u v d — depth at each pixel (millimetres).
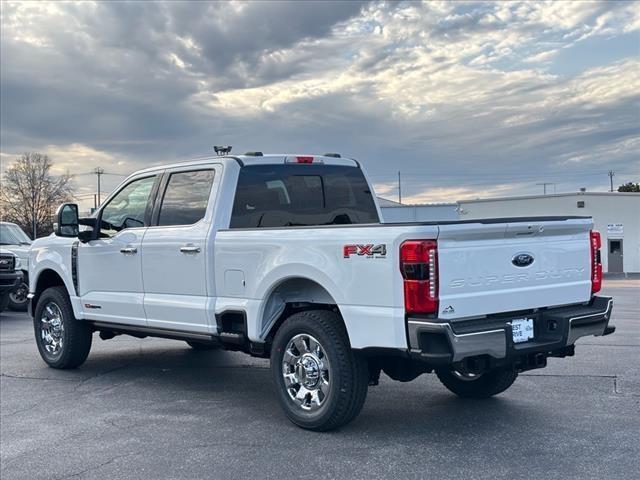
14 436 5621
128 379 7668
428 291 4715
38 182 85500
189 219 6594
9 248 16016
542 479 4359
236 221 6379
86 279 7676
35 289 8555
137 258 6992
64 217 7664
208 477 4578
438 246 4766
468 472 4516
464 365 4930
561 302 5527
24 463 4969
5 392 7145
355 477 4492
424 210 30266
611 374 7453
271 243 5711
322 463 4770
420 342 4734
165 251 6668
